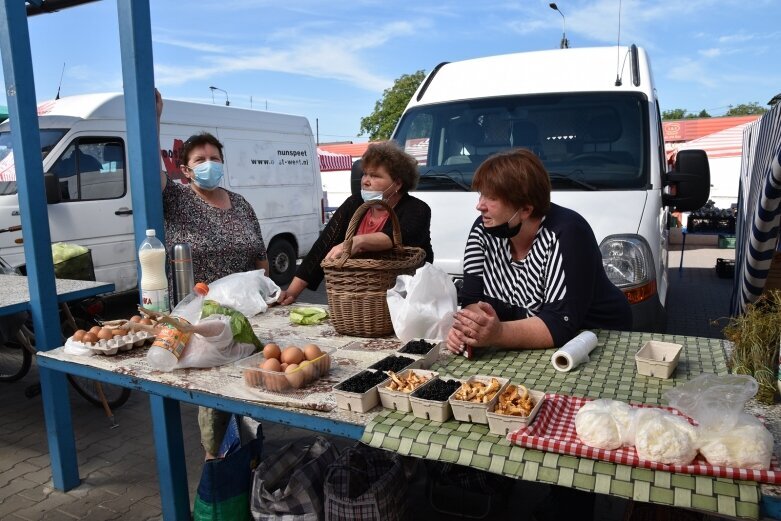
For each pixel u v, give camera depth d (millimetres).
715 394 1377
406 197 2904
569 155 3934
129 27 2629
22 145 2803
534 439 1394
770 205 2859
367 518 2236
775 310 1718
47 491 3074
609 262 3311
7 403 4293
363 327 2320
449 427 1535
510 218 2098
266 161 8227
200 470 3268
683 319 7035
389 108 36312
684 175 3801
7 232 5719
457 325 2029
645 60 4344
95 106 6375
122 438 3695
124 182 6586
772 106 3832
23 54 2781
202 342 2061
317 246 3012
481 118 4293
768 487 1213
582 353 1949
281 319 2670
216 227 3178
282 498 2322
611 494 1266
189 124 7133
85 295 3195
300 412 1694
